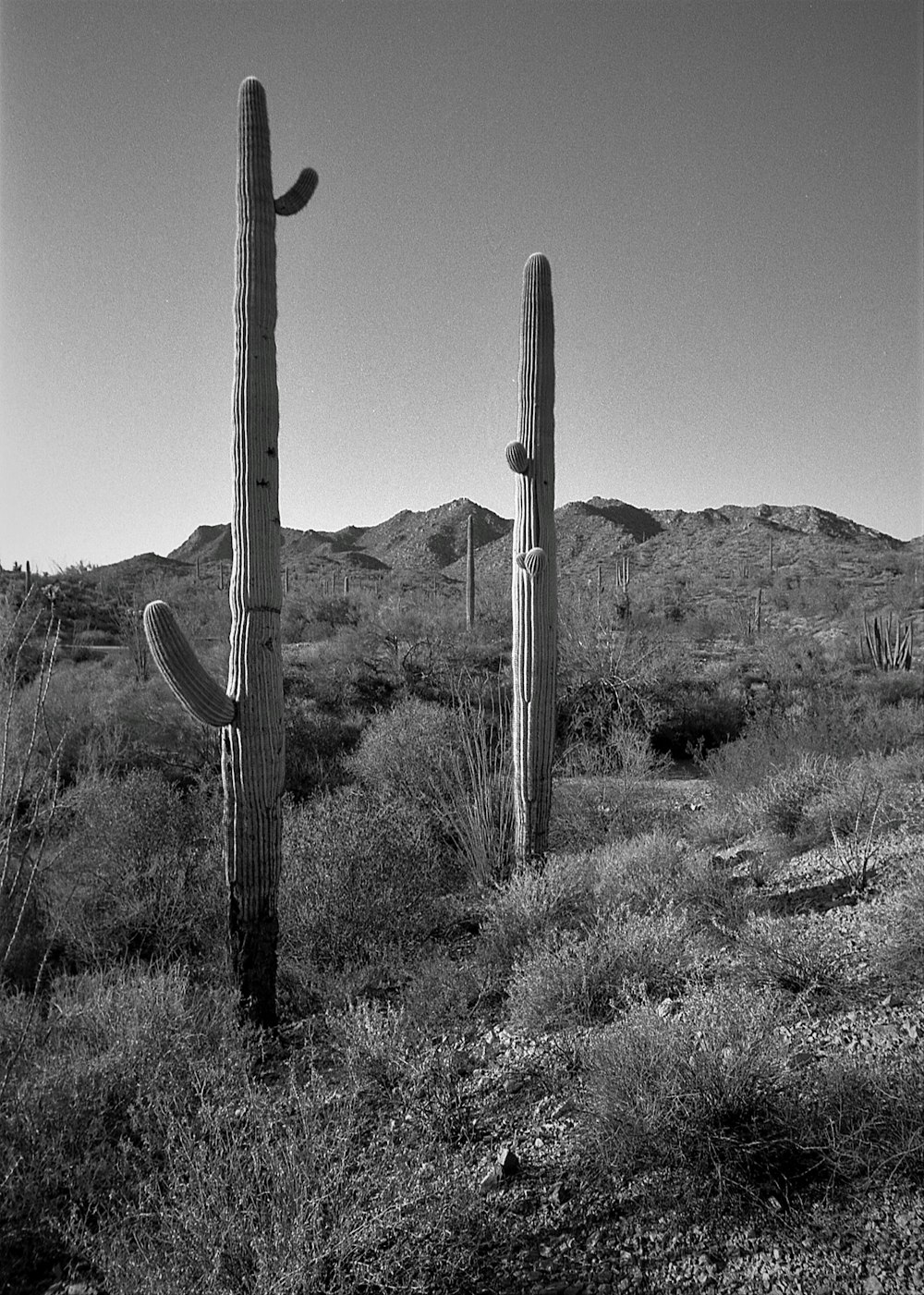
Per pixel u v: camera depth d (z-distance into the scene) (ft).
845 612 151.74
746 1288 8.36
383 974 18.07
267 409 17.06
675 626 136.05
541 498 24.27
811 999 13.60
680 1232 9.20
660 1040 10.94
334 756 39.65
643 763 37.01
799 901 18.93
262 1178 9.50
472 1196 9.73
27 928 18.97
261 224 17.33
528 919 18.57
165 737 40.37
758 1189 9.49
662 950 15.56
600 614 72.13
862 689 68.18
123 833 22.76
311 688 59.47
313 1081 11.85
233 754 16.44
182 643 15.42
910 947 14.06
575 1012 14.53
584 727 46.93
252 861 16.38
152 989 15.17
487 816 25.67
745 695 63.77
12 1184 10.49
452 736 33.40
